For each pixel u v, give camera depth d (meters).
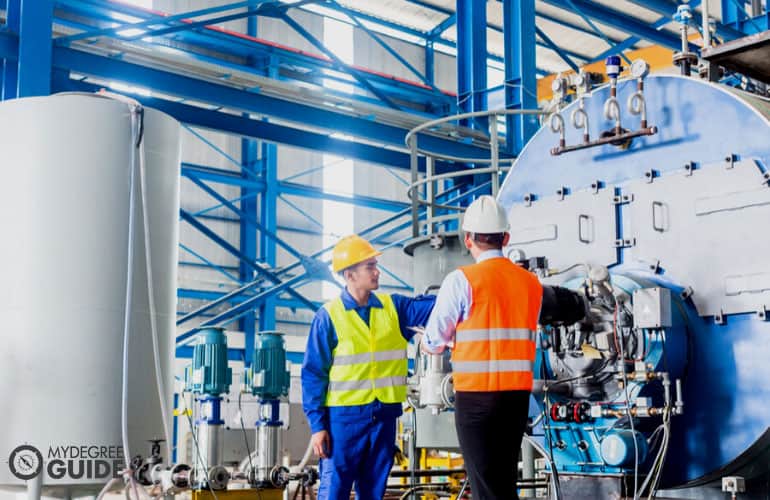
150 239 7.88
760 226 6.47
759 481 7.01
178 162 8.34
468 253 10.03
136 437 7.60
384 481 6.33
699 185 6.83
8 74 10.97
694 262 6.80
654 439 6.63
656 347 6.51
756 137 6.59
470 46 16.50
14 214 7.60
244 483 9.42
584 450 6.73
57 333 7.43
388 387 6.33
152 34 13.67
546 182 7.89
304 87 14.56
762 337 6.42
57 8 19.94
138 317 7.71
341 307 6.32
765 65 7.17
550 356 6.96
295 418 16.12
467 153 16.34
